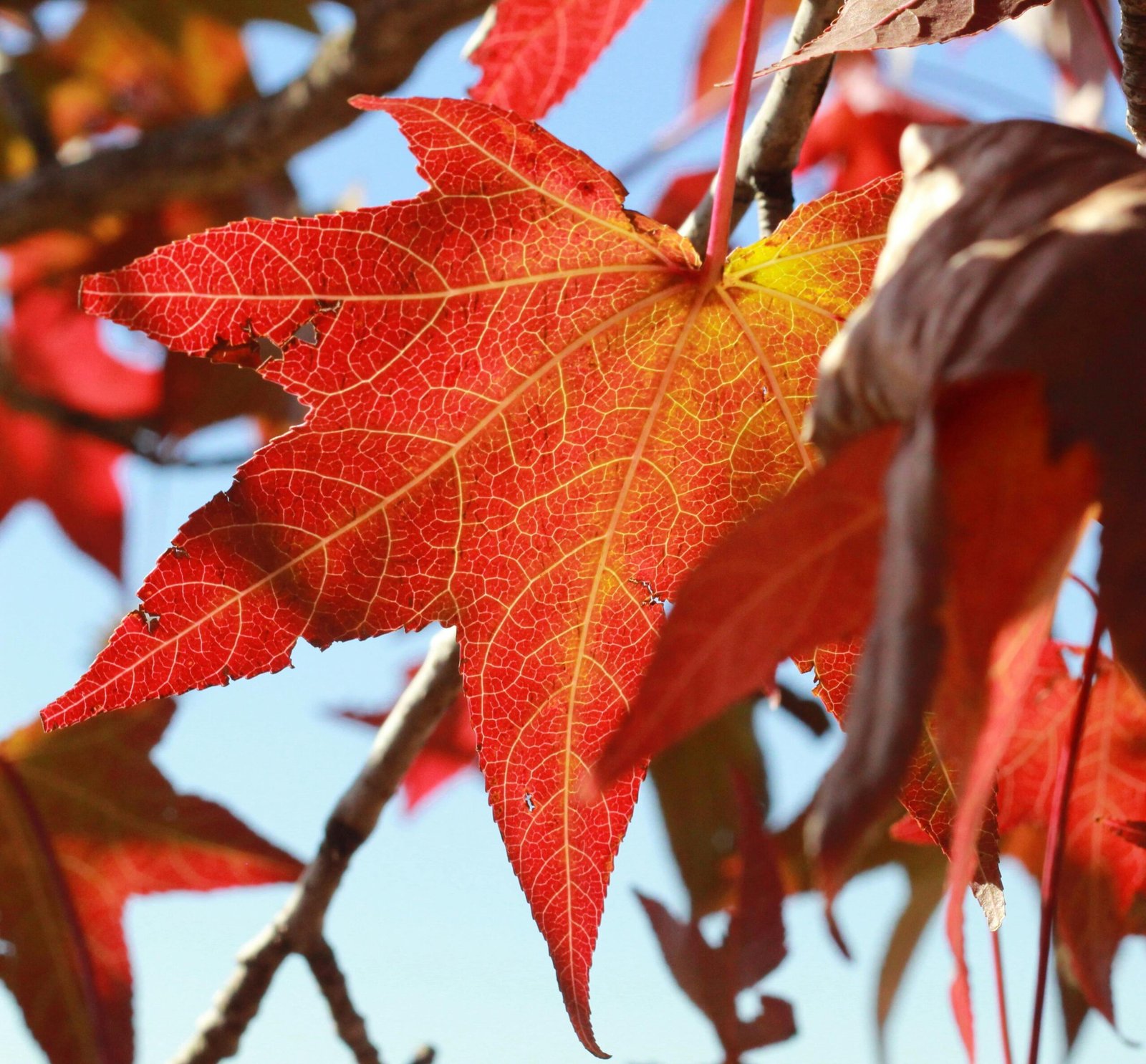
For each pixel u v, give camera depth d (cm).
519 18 41
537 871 35
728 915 38
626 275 35
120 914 42
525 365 35
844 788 24
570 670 36
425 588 35
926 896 44
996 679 28
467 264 35
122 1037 41
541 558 35
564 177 34
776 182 38
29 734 42
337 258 34
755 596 29
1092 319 26
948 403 27
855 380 28
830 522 29
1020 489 26
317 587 35
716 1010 38
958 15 31
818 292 35
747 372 35
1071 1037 40
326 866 40
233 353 35
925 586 25
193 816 42
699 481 36
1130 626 24
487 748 35
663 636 28
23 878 42
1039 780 38
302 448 35
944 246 28
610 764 28
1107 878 38
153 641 34
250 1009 40
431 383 35
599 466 36
